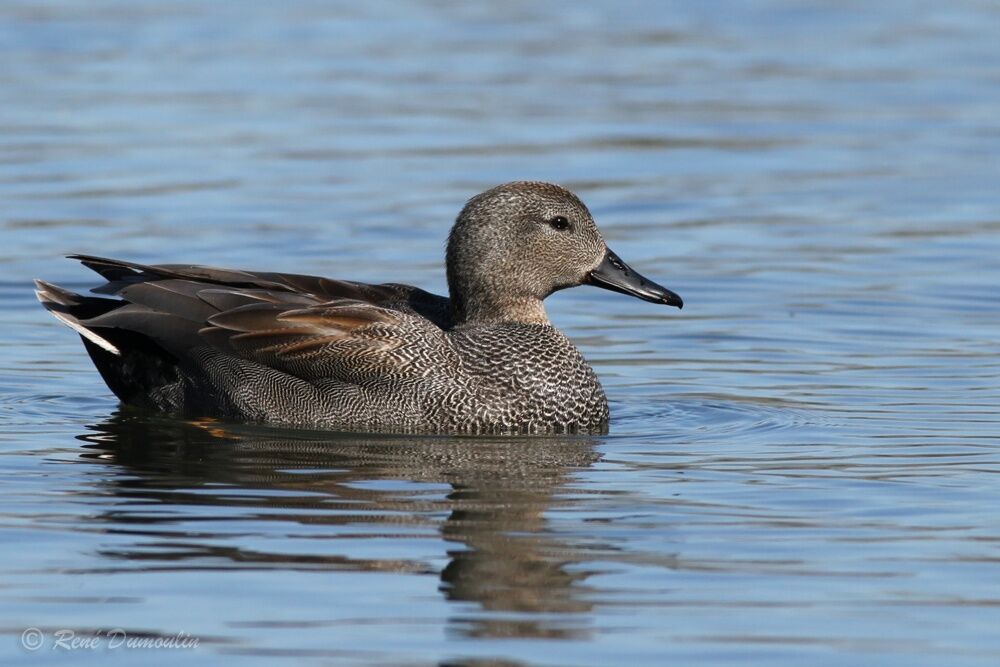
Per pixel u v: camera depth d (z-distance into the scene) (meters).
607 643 9.04
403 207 22.09
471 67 31.23
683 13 36.72
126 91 28.58
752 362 16.23
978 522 11.05
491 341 14.12
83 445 13.12
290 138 25.84
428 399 13.79
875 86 29.86
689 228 21.48
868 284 19.00
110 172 23.66
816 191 23.31
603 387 15.43
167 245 20.12
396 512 11.26
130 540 10.60
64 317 13.88
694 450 13.16
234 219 21.41
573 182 23.67
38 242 20.27
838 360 16.27
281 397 13.91
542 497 11.67
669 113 27.81
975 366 15.93
